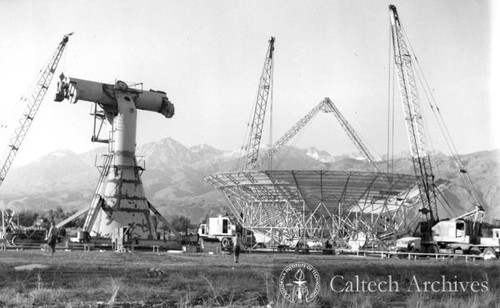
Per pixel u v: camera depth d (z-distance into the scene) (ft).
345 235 310.45
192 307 71.56
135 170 302.66
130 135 303.89
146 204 302.45
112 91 305.53
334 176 294.66
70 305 68.23
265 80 463.83
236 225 298.15
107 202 294.46
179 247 280.72
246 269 122.21
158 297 78.23
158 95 320.29
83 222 333.01
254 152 472.85
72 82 296.71
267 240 330.34
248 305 73.92
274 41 459.73
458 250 264.93
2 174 411.13
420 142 357.20
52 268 117.50
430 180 355.97
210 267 130.62
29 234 298.15
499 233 268.62
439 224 277.64
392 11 353.92
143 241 277.03
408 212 331.98
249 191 320.50
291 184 302.86
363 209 309.83
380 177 295.69
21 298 73.82
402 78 357.20
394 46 357.61
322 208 313.73
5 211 323.98
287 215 318.86
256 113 472.03
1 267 117.60
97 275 105.50
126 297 77.30
